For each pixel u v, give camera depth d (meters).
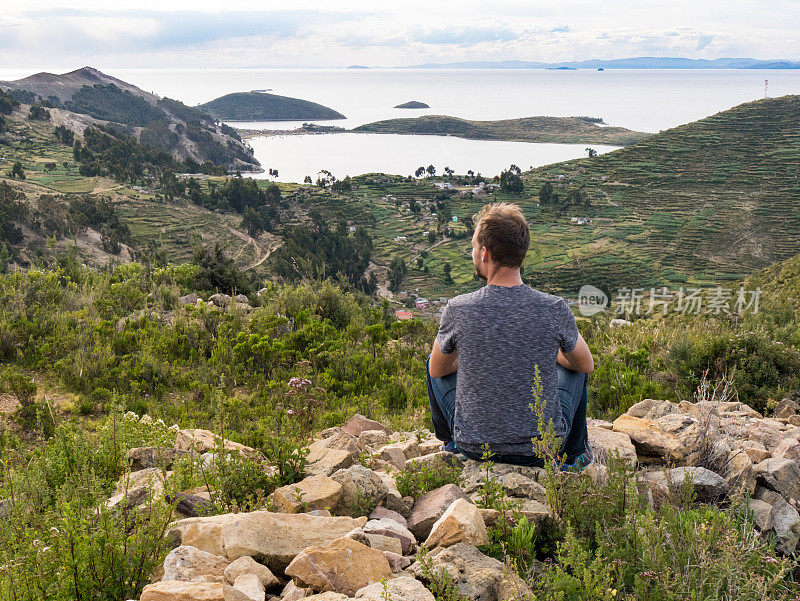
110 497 3.43
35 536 2.79
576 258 159.38
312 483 2.75
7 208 144.62
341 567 2.01
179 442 4.46
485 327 2.74
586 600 1.85
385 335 12.30
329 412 7.49
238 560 2.06
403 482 2.97
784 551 2.66
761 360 6.76
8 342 9.65
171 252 161.88
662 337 10.29
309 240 181.12
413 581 1.91
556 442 2.60
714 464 3.34
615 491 2.52
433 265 188.25
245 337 10.35
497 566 2.05
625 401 6.45
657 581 1.93
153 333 10.66
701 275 147.75
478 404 2.79
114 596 2.24
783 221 177.75
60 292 12.90
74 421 6.66
